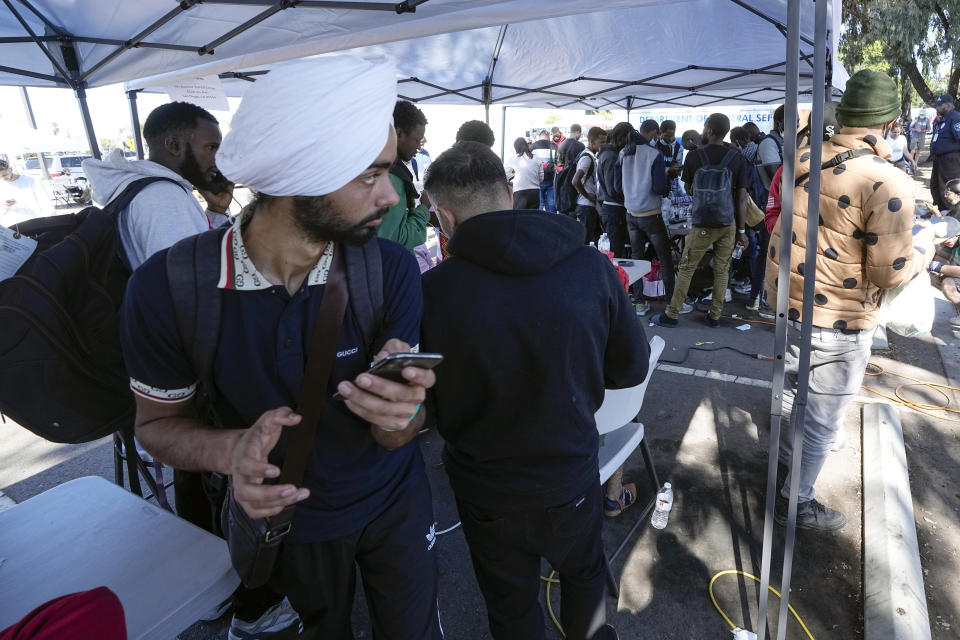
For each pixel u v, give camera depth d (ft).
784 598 5.90
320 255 3.24
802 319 5.34
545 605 7.13
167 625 3.77
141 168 5.70
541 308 3.98
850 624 6.75
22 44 11.18
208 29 10.19
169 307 3.10
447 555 8.09
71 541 4.50
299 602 4.22
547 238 4.02
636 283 19.12
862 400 11.94
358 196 2.85
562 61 18.90
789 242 5.27
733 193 15.71
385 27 9.35
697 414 11.65
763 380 13.14
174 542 4.45
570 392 4.20
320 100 2.58
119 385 5.31
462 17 8.45
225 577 4.12
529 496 4.42
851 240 6.58
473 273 4.07
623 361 4.75
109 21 10.27
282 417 2.81
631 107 28.37
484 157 4.55
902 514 8.09
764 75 19.35
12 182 21.91
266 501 2.91
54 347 4.80
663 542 8.09
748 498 8.98
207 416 3.79
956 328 15.70
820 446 7.71
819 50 4.75
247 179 2.76
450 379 4.21
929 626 6.63
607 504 8.52
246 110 2.66
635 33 16.26
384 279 3.49
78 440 5.32
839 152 6.63
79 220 5.54
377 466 3.99
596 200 21.93
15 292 4.70
